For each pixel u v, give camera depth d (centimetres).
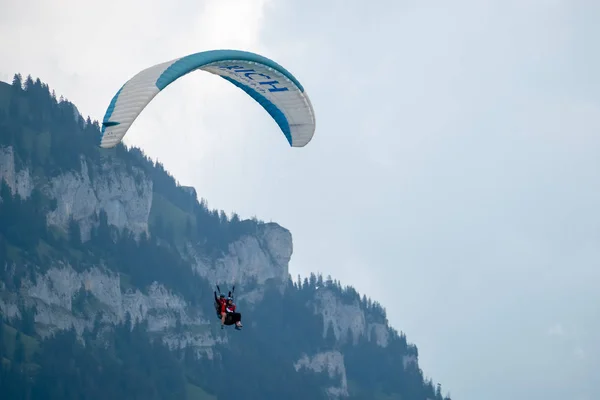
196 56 13800
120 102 13025
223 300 12875
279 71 14688
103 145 12850
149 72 13412
